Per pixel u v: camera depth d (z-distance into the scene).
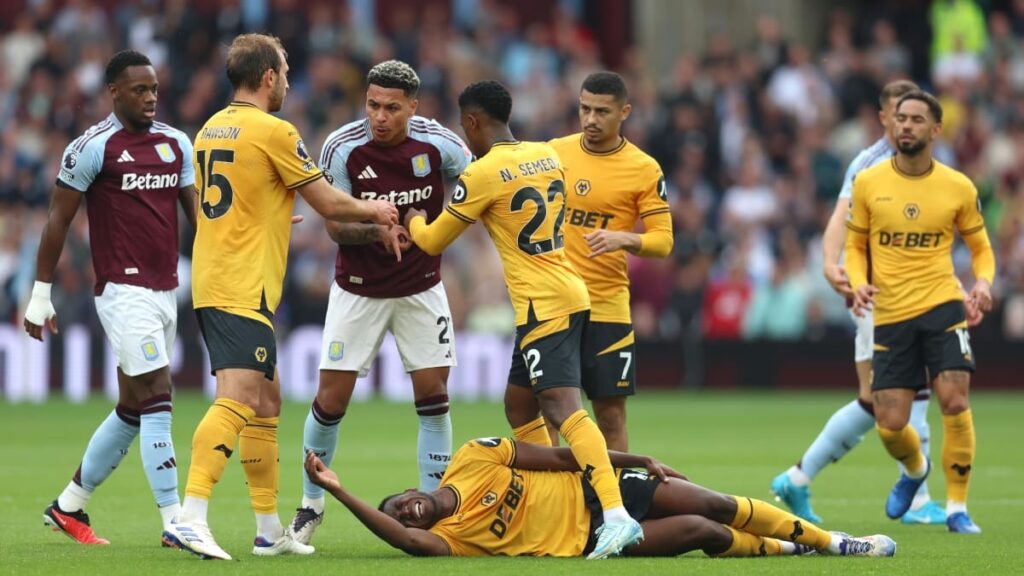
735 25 96.44
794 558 24.33
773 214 77.75
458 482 24.67
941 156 69.75
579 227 29.08
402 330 28.02
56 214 27.14
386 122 26.95
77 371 70.25
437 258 28.08
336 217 25.55
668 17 95.88
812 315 74.38
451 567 23.09
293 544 25.94
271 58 25.67
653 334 75.00
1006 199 79.75
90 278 71.19
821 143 81.25
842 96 85.38
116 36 83.12
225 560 24.25
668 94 83.38
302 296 71.25
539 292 25.66
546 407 25.38
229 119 25.31
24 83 82.81
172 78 80.25
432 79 82.06
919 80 92.94
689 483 24.48
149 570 23.11
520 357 28.14
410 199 27.80
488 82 26.34
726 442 49.84
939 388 30.56
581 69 87.44
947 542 28.17
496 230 26.03
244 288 25.05
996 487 38.00
